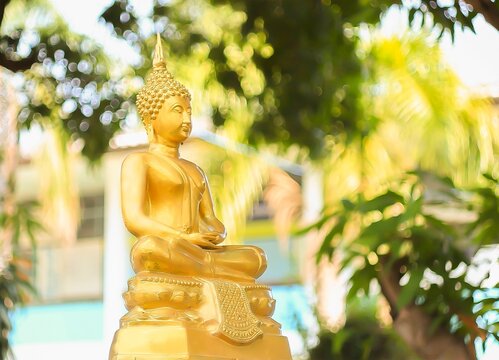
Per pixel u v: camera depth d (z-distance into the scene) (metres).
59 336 18.69
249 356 3.86
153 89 4.16
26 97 8.97
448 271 5.50
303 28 9.27
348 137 10.24
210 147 12.57
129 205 3.99
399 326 5.64
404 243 5.54
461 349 5.59
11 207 9.41
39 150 13.96
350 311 9.63
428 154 11.12
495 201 5.49
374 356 9.27
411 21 5.56
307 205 15.42
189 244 3.91
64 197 14.23
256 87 10.28
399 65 11.05
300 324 10.52
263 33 9.50
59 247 18.22
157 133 4.19
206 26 10.20
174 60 10.02
